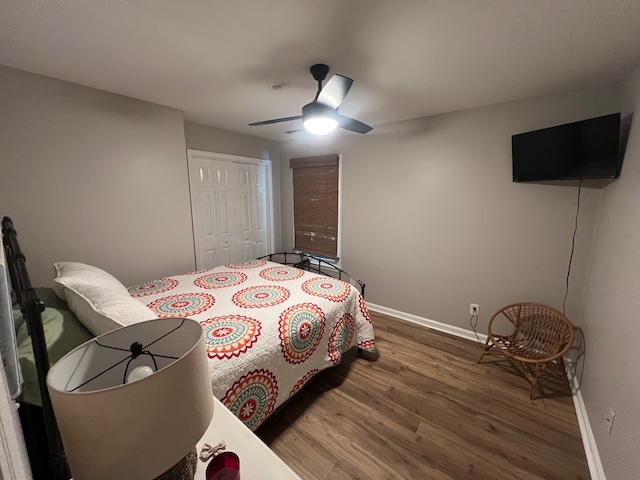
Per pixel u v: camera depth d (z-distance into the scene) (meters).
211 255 3.54
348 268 3.67
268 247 4.28
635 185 1.43
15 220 1.88
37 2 1.14
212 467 0.73
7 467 0.41
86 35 1.41
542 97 2.19
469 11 1.20
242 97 2.30
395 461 1.53
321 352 2.01
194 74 1.87
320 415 1.83
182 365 0.55
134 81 1.99
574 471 1.48
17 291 0.74
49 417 0.64
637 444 1.11
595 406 1.61
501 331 2.62
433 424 1.77
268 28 1.34
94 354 0.64
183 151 2.77
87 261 2.23
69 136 2.06
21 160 1.88
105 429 0.49
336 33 1.38
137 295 2.13
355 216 3.49
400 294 3.25
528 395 2.02
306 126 1.79
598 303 1.79
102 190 2.27
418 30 1.35
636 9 1.16
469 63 1.68
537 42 1.44
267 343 1.61
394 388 2.09
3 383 0.43
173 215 2.77
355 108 2.54
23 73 1.84
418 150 2.88
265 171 4.07
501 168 2.44
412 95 2.21
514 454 1.57
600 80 1.89
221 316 1.81
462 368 2.33
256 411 1.52
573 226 2.18
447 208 2.77
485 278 2.65
